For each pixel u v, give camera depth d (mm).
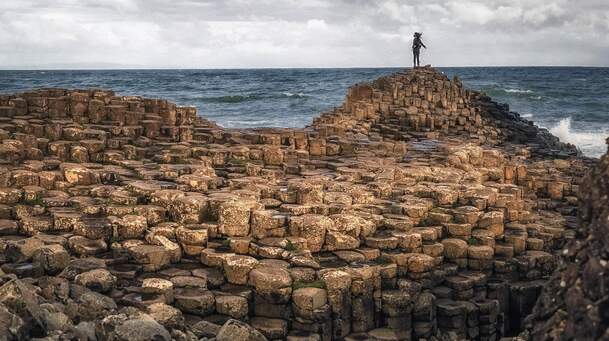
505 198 22703
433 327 17562
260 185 22734
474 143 40438
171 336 13320
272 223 18172
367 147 33375
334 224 18578
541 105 91625
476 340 18125
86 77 190750
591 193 9250
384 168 27328
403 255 18172
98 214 19234
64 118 31141
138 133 30688
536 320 9609
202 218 19203
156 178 24000
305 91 115562
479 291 18859
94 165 25875
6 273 15789
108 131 29984
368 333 16641
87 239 17875
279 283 15758
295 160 29703
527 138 47938
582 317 8398
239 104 89312
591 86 136125
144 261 17031
